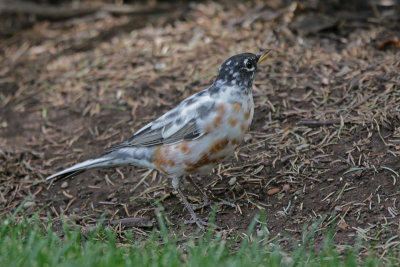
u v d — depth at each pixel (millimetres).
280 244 8797
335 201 9562
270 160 10820
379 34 13906
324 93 12109
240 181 10516
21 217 10320
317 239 8797
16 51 16047
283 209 9664
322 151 10672
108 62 14781
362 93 11828
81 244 9008
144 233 9609
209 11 16266
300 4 15070
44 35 16656
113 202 10633
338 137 10875
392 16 14922
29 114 13469
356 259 8062
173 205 10336
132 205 10484
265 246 8688
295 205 9703
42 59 15492
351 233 8820
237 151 11219
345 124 11133
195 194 10508
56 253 7863
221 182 10625
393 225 8812
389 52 13109
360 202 9422
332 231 8891
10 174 11672
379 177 9797
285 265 7844
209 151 9148
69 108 13438
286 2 15953
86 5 17797
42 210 10570
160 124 9406
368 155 10305
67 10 17281
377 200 9383
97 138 12438
